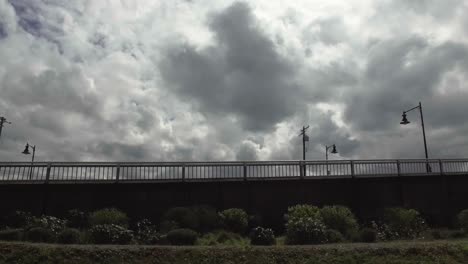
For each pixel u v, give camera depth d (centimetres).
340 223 2142
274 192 2497
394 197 2652
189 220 2084
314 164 2592
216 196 2430
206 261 1393
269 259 1434
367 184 2628
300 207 2231
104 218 2005
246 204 2448
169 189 2394
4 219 2103
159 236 1866
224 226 2186
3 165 2267
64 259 1340
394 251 1527
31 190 2283
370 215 2562
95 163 2342
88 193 2325
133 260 1370
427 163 2778
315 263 1422
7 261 1308
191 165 2428
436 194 2722
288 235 1914
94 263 1337
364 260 1457
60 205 2291
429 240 2002
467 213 2422
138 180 2359
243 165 2481
